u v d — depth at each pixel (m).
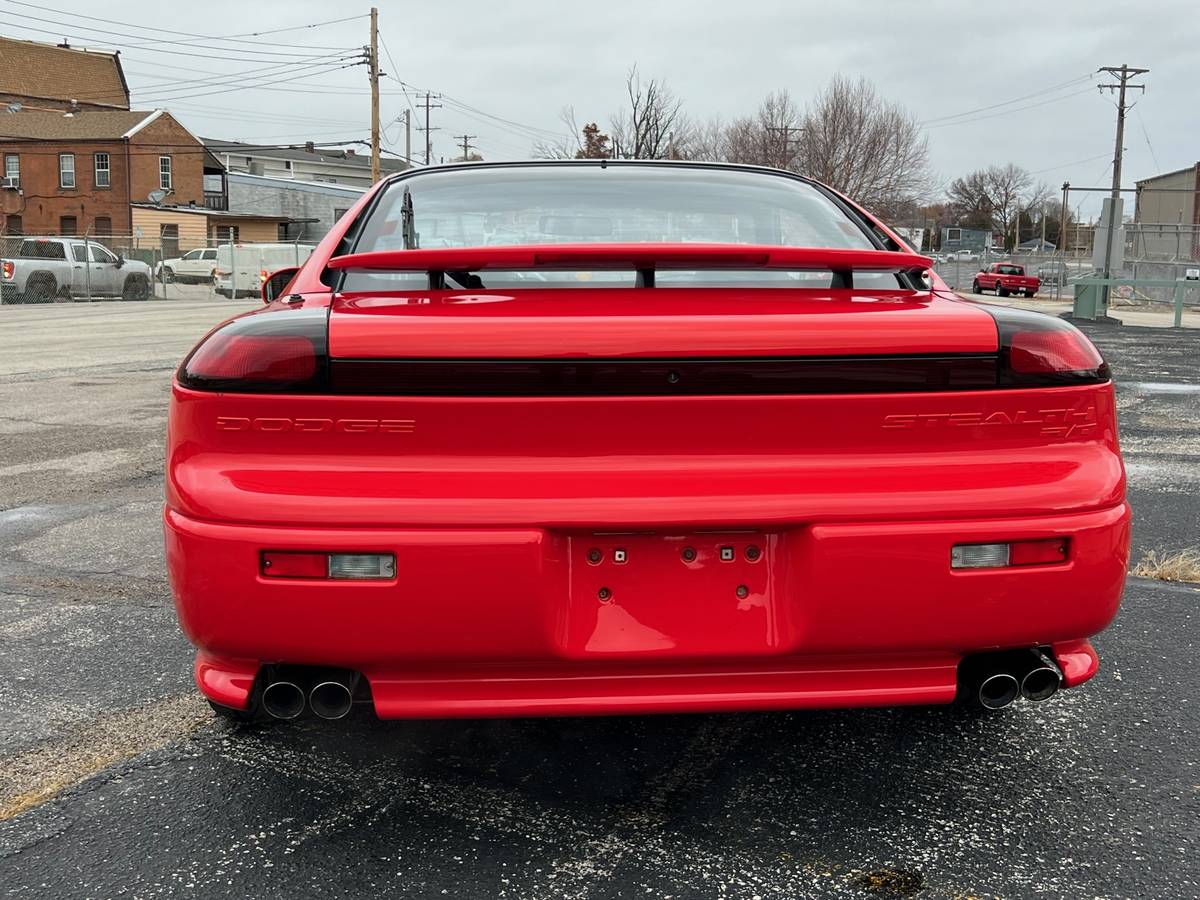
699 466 2.05
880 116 54.69
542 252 2.05
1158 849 2.20
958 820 2.31
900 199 55.25
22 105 66.69
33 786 2.47
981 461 2.12
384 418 2.02
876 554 2.05
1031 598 2.10
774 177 3.21
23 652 3.32
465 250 2.08
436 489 2.02
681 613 2.10
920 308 2.21
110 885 2.08
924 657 2.17
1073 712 2.88
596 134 46.00
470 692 2.12
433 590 2.00
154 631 3.51
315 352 2.03
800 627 2.08
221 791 2.45
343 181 93.25
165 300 30.77
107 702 2.95
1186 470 6.16
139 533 4.71
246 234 56.62
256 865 2.14
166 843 2.23
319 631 2.02
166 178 54.22
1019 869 2.12
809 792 2.44
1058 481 2.12
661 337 2.03
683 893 2.04
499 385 2.02
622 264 2.13
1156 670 3.17
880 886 2.06
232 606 2.03
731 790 2.45
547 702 2.11
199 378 2.08
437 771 2.55
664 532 2.07
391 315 2.08
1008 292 46.16
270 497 2.02
